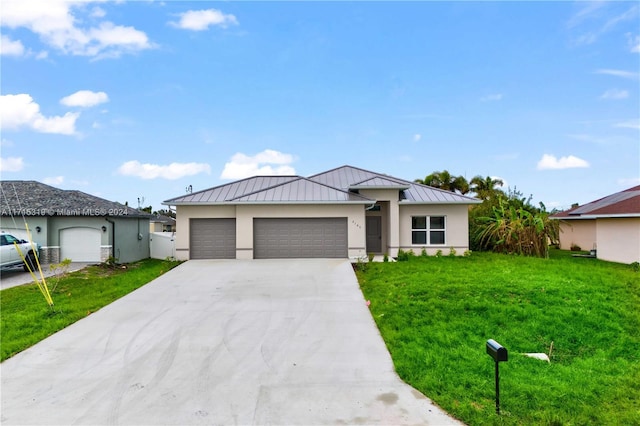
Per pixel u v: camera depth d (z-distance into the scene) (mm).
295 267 15406
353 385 5758
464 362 6445
